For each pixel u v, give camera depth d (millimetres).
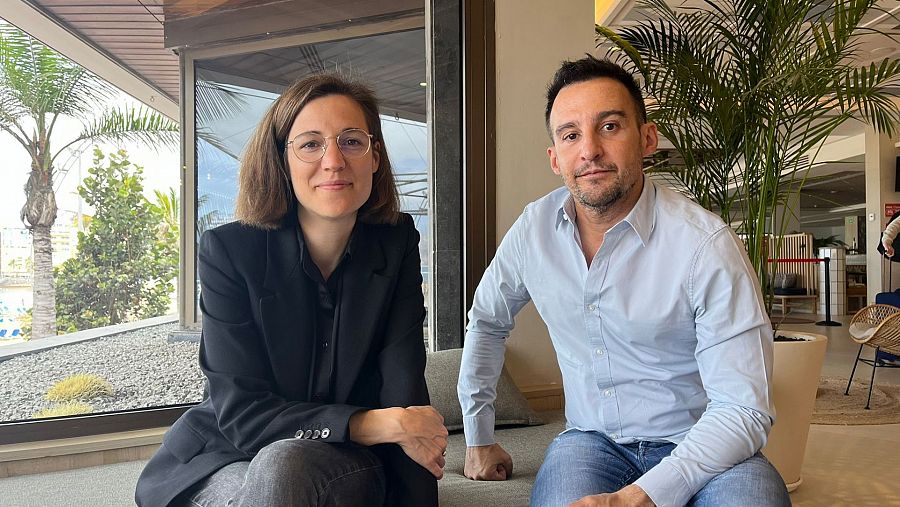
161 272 2475
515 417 2424
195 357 2523
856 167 11484
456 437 2303
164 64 2494
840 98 2266
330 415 1168
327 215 1253
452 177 2828
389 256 1400
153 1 2475
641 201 1420
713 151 2523
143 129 2451
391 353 1356
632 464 1476
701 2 5117
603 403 1504
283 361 1286
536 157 2867
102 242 2357
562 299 1528
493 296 1721
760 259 2447
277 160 1299
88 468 2092
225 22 2602
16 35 2219
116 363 2369
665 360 1439
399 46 2855
